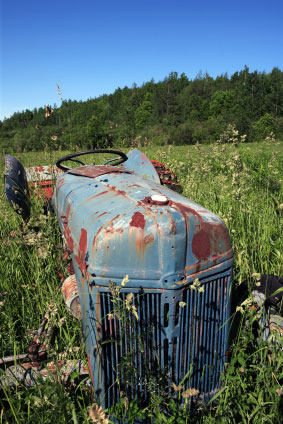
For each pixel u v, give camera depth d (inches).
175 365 80.6
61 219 113.2
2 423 73.9
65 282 99.8
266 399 80.3
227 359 88.7
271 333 95.3
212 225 78.3
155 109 5007.4
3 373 82.0
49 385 79.0
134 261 73.5
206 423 78.2
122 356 75.1
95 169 124.6
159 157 343.6
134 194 86.4
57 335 104.3
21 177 159.6
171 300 75.1
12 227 170.6
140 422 78.6
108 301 75.0
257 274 95.0
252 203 189.9
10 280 131.7
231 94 4525.1
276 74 5177.2
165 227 73.1
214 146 313.0
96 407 60.4
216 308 82.7
